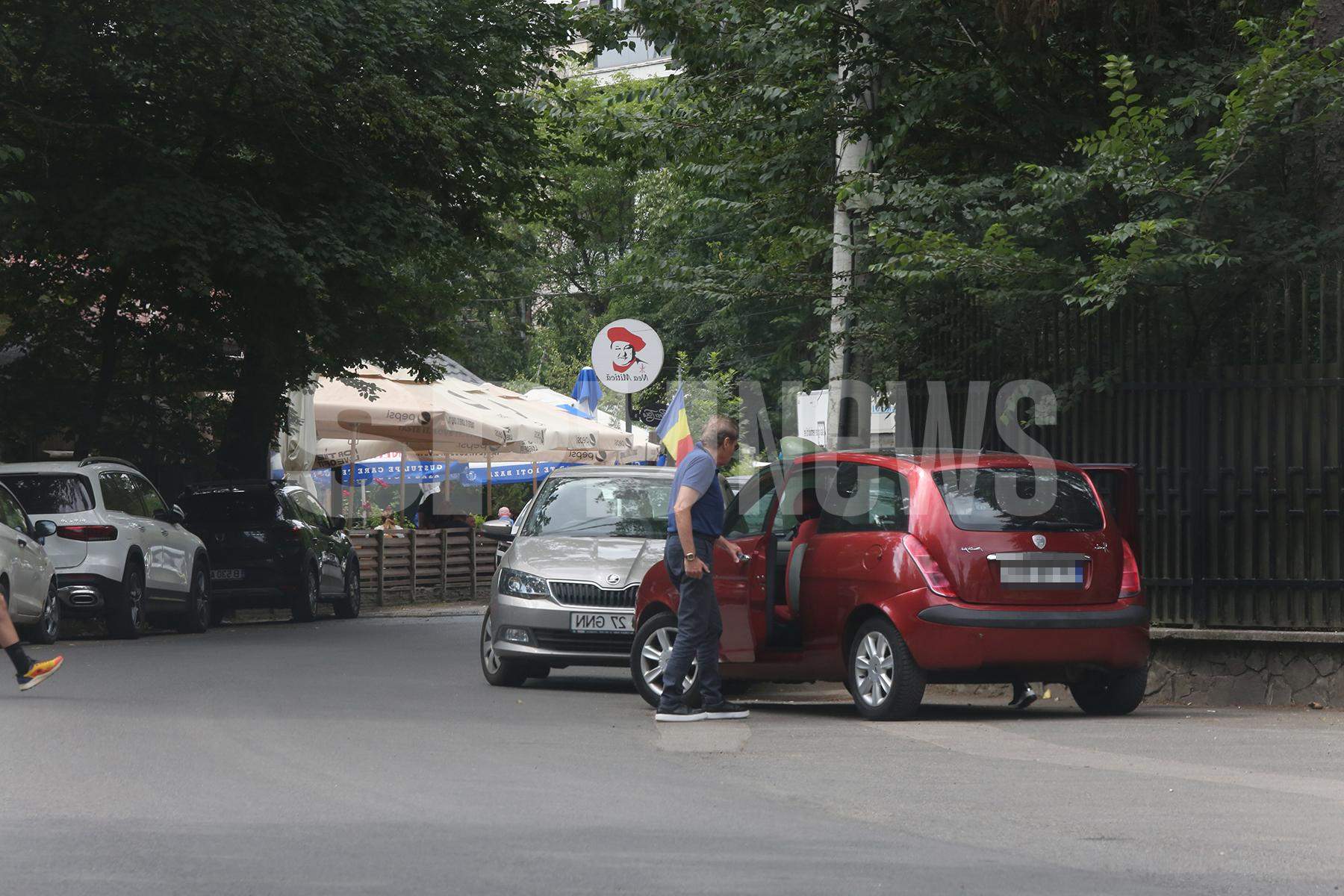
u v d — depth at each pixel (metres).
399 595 81.75
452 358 80.69
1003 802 20.34
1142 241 31.78
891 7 39.06
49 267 62.38
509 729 28.59
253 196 61.47
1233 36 38.50
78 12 56.19
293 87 57.94
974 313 38.81
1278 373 33.16
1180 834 18.16
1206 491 33.88
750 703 35.12
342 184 62.50
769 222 46.84
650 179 122.56
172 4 54.62
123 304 64.81
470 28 64.94
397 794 20.89
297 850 17.22
